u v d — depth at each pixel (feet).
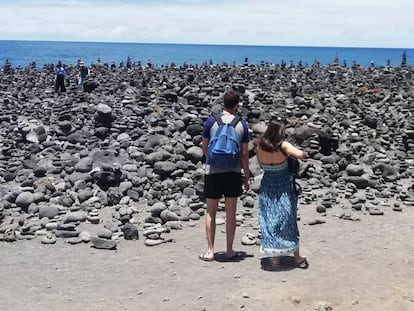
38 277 26.45
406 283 25.82
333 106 73.26
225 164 27.58
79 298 24.26
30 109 75.61
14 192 37.86
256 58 623.36
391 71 138.51
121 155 45.44
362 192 41.68
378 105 81.15
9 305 23.52
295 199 27.71
